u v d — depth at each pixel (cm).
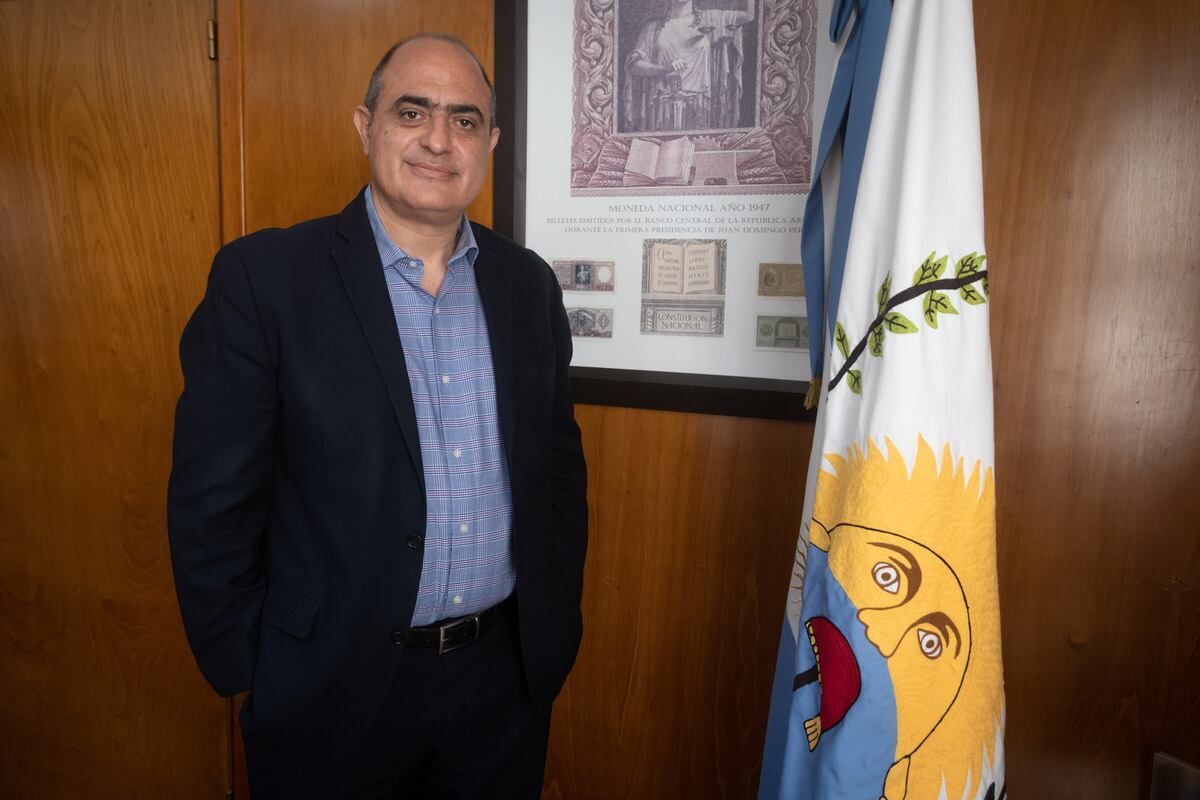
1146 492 116
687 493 140
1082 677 122
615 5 131
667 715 147
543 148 139
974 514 89
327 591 100
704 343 134
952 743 88
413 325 106
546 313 119
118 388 169
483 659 112
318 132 149
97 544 175
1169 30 106
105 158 162
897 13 92
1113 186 111
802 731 96
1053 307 116
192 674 172
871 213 93
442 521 104
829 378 98
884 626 89
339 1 144
